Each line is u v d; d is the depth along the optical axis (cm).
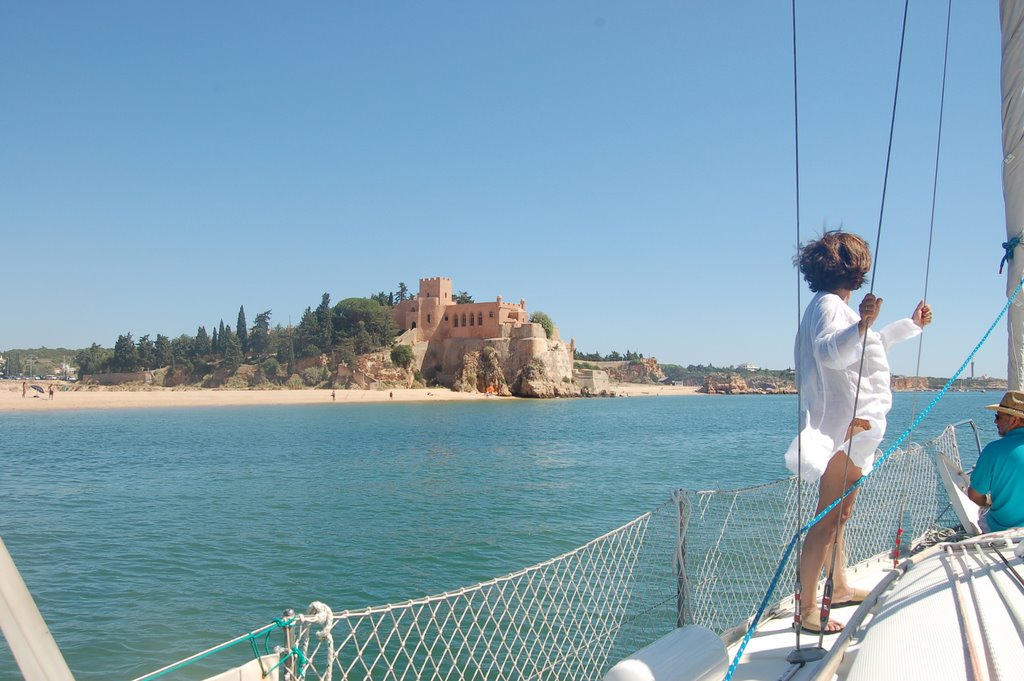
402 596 1488
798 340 478
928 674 269
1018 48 525
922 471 957
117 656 1153
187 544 1997
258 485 3328
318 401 14162
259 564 1761
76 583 1580
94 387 17062
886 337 458
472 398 15162
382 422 8762
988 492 529
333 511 2589
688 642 389
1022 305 546
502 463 4350
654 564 1087
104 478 3591
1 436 6488
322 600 1457
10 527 2272
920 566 399
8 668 1055
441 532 2175
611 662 771
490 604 1188
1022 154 532
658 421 9369
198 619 1334
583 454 4969
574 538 2083
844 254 484
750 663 430
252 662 348
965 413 7388
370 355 16162
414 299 17638
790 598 565
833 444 439
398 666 958
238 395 13950
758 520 1107
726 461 4444
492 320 16375
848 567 648
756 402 19212
